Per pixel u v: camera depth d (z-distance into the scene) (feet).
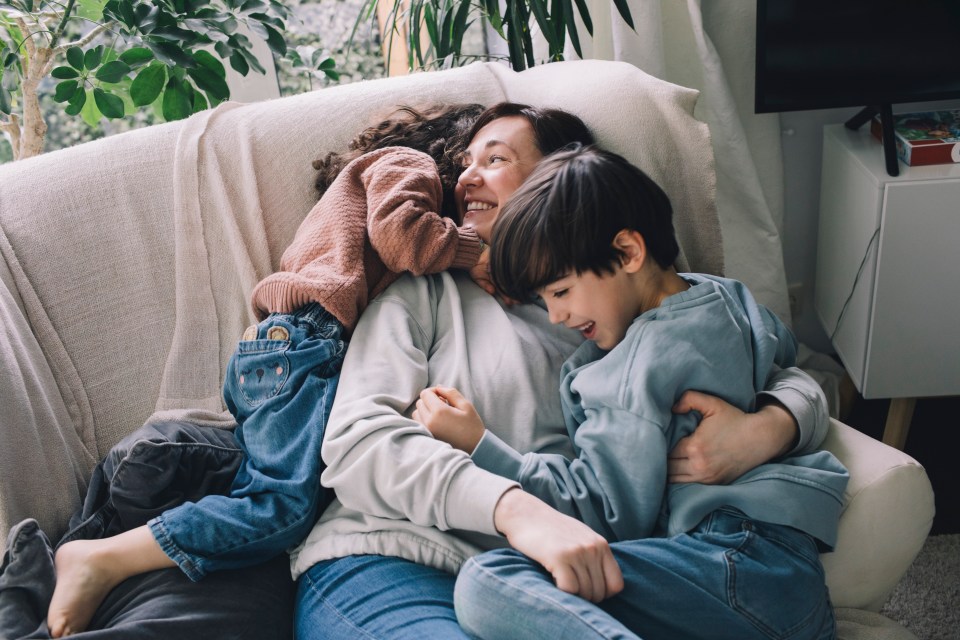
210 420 4.20
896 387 5.79
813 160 6.58
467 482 3.26
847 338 6.12
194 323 4.39
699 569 3.13
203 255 4.44
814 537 3.33
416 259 4.01
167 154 4.52
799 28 5.41
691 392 3.46
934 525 5.45
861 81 5.51
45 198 4.32
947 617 4.77
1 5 5.12
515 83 4.93
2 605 3.33
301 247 4.15
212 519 3.47
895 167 5.34
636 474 3.35
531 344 3.98
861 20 5.36
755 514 3.28
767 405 3.58
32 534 3.46
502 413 3.78
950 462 5.96
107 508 3.75
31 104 5.81
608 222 3.45
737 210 6.32
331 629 3.28
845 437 3.66
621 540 3.37
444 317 4.11
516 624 2.91
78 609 3.34
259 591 3.54
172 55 5.18
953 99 5.80
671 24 6.08
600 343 3.71
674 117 4.59
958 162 5.46
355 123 4.72
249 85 6.97
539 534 3.08
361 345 3.88
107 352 4.28
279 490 3.56
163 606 3.33
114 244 4.36
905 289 5.53
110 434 4.24
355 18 7.09
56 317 4.21
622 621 3.07
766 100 5.64
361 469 3.40
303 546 3.62
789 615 3.14
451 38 6.05
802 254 6.91
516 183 4.27
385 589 3.28
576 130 4.43
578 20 6.07
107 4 5.11
